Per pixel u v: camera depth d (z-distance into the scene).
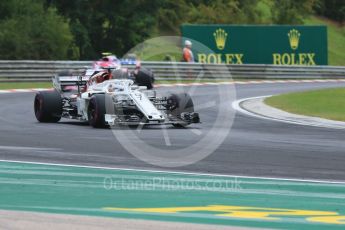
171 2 175.88
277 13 188.00
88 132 42.84
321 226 20.14
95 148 36.28
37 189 25.55
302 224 20.38
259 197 24.62
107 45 164.38
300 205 23.22
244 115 56.59
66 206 22.56
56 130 44.00
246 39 119.25
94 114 44.53
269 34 121.44
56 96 48.62
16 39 127.69
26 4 140.00
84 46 156.62
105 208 22.36
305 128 47.84
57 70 96.75
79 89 48.38
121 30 163.62
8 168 30.09
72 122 49.28
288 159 33.66
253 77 111.62
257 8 196.38
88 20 159.88
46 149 35.84
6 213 20.86
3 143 38.03
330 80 115.44
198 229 19.14
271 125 49.56
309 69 117.56
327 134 44.31
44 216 20.45
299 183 27.50
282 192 25.62
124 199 23.95
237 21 175.25
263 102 67.44
